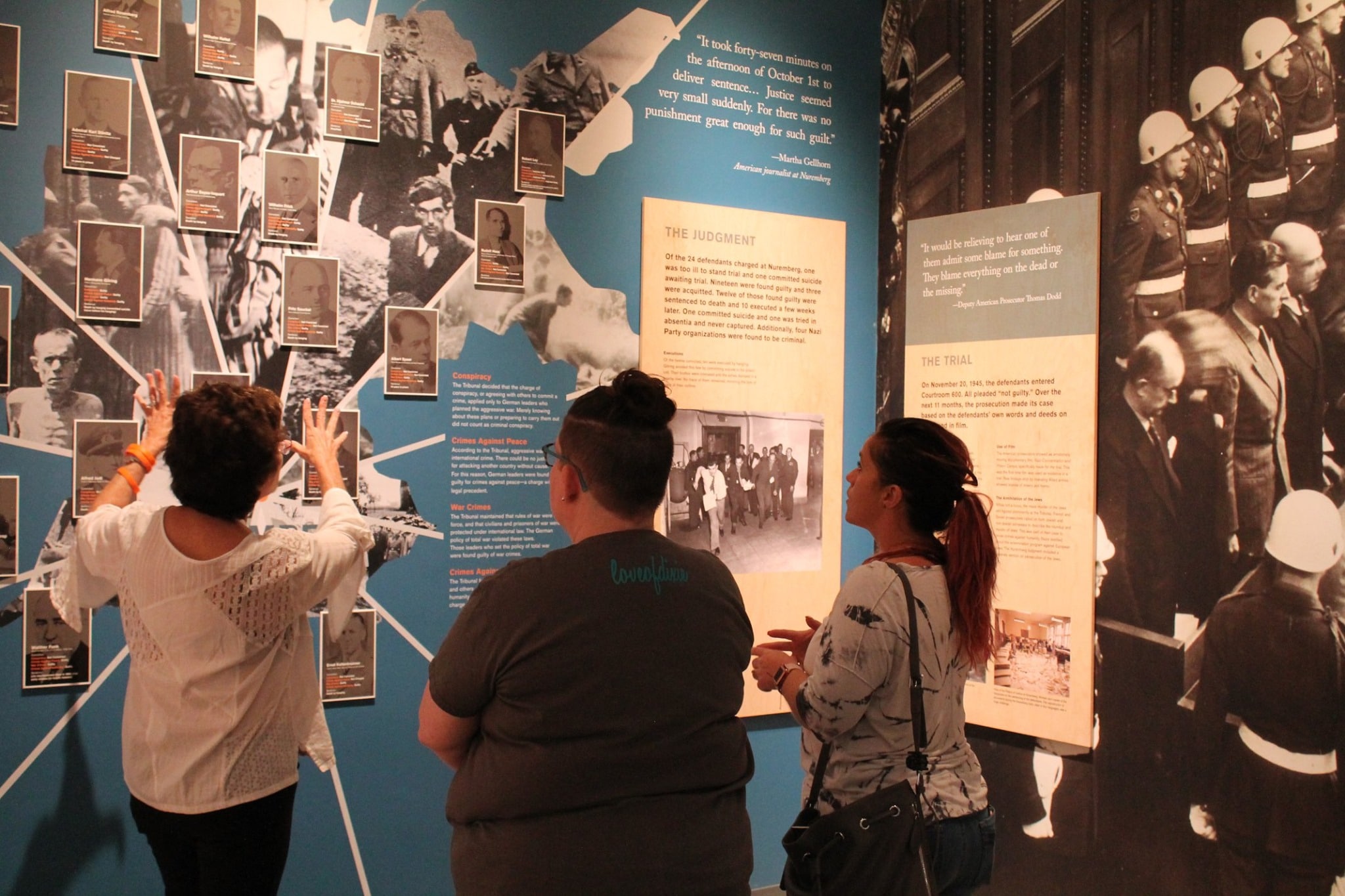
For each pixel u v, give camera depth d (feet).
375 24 9.71
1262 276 9.29
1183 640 9.78
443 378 10.07
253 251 9.18
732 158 11.76
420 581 9.95
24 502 8.38
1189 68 9.86
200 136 8.95
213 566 6.07
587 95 10.86
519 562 4.79
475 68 10.21
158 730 6.17
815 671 6.01
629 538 4.85
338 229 9.53
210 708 6.16
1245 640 9.31
